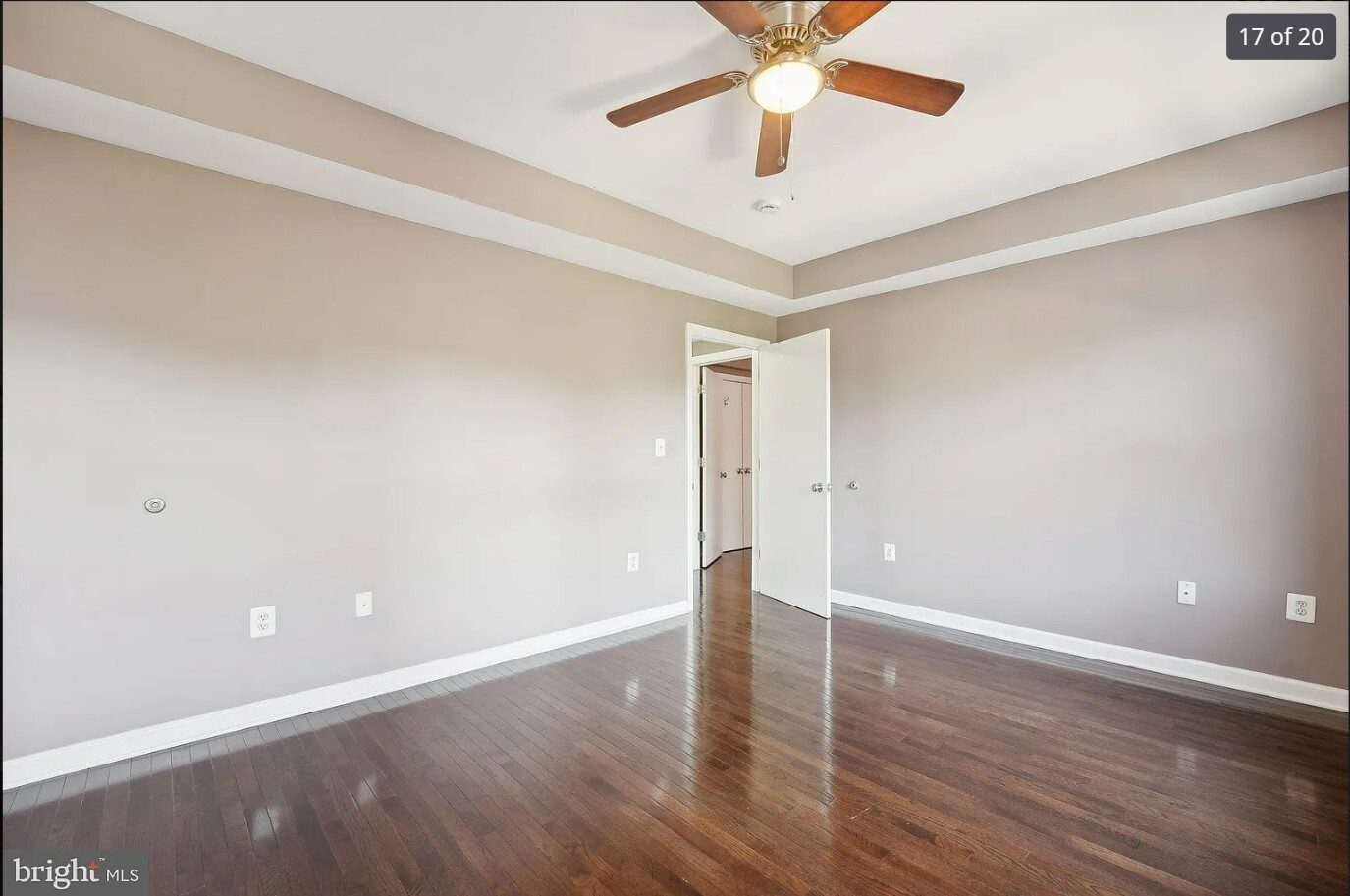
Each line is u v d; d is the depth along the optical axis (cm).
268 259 246
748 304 442
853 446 428
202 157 222
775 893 155
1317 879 158
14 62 168
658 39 195
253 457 243
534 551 332
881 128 248
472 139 259
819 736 238
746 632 371
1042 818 185
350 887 157
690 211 335
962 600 373
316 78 216
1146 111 235
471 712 259
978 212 332
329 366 262
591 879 160
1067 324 328
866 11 157
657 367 396
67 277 206
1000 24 188
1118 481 312
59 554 205
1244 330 275
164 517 224
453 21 186
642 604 387
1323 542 257
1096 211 290
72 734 208
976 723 248
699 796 197
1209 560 285
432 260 293
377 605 276
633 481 383
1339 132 230
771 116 202
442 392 296
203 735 232
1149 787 201
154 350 222
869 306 419
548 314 338
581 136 257
